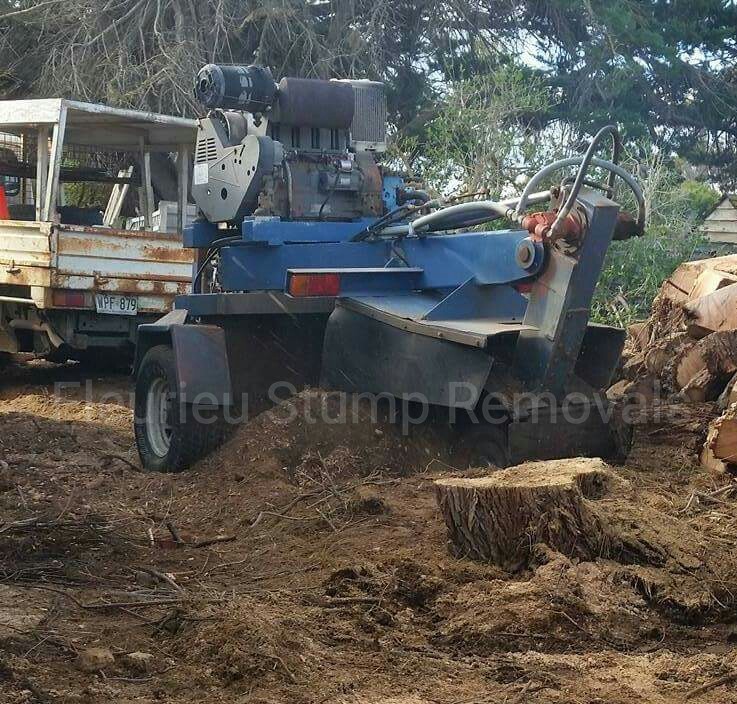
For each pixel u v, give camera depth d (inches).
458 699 173.6
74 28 829.2
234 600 214.4
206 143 353.1
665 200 695.7
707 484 293.6
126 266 492.1
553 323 279.1
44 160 488.1
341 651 193.0
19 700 168.1
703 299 357.4
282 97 339.9
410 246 320.2
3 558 246.7
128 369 557.6
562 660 190.9
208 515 285.0
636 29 888.9
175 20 807.7
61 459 354.9
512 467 256.5
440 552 240.2
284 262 327.9
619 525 232.5
